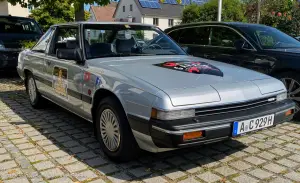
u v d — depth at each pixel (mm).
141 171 3357
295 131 4629
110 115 3477
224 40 6188
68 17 24203
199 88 3051
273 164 3533
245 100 3191
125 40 4453
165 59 4168
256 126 3221
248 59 5566
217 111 3039
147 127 2924
